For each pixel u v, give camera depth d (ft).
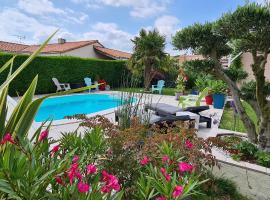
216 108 39.55
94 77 62.49
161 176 6.73
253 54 16.57
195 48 19.10
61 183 4.99
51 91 52.24
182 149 8.98
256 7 13.85
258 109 18.30
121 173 8.23
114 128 10.29
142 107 15.90
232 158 16.24
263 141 17.19
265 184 13.34
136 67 65.10
